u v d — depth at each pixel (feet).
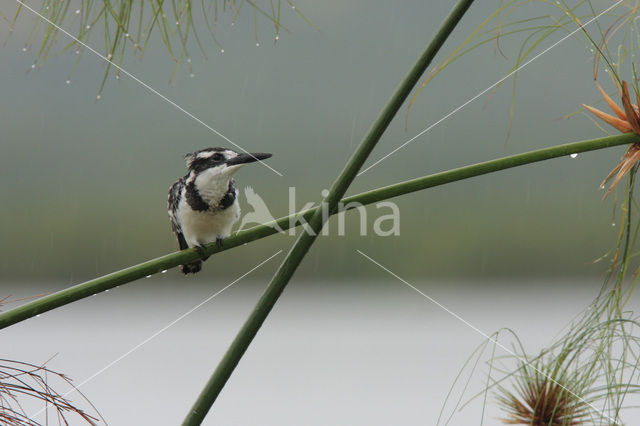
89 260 66.44
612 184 43.70
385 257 65.87
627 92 43.65
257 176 66.49
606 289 43.75
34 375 43.73
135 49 43.86
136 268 43.70
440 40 43.60
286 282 43.65
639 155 43.68
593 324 43.75
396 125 69.51
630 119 43.65
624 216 43.75
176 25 43.88
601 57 43.73
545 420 43.73
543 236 64.85
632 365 43.70
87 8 43.80
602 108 44.83
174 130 71.26
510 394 43.78
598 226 64.90
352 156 43.65
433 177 43.62
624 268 43.73
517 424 43.75
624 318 43.73
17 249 65.41
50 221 66.54
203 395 43.62
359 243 65.62
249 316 43.65
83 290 43.65
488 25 43.93
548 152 43.60
